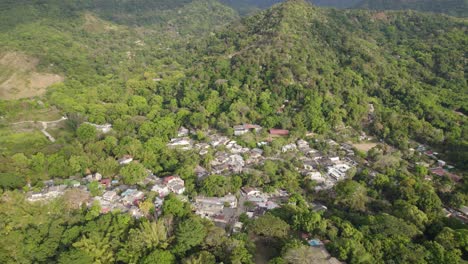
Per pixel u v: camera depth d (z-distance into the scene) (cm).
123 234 7206
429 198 8306
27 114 14988
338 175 10162
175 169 10369
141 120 14138
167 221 7475
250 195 9206
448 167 10938
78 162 10362
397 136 12975
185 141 12688
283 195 9231
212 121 14175
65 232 7138
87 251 6569
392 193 9088
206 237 6800
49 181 9669
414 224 7450
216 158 11219
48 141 12631
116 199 8825
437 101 15412
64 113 15262
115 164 10375
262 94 15275
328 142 12612
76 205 8388
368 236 6806
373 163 10988
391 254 6347
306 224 7181
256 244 6925
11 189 9006
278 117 14050
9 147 11688
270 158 11425
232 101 15250
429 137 12825
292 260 5941
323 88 15262
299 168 10769
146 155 10988
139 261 6450
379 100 15850
